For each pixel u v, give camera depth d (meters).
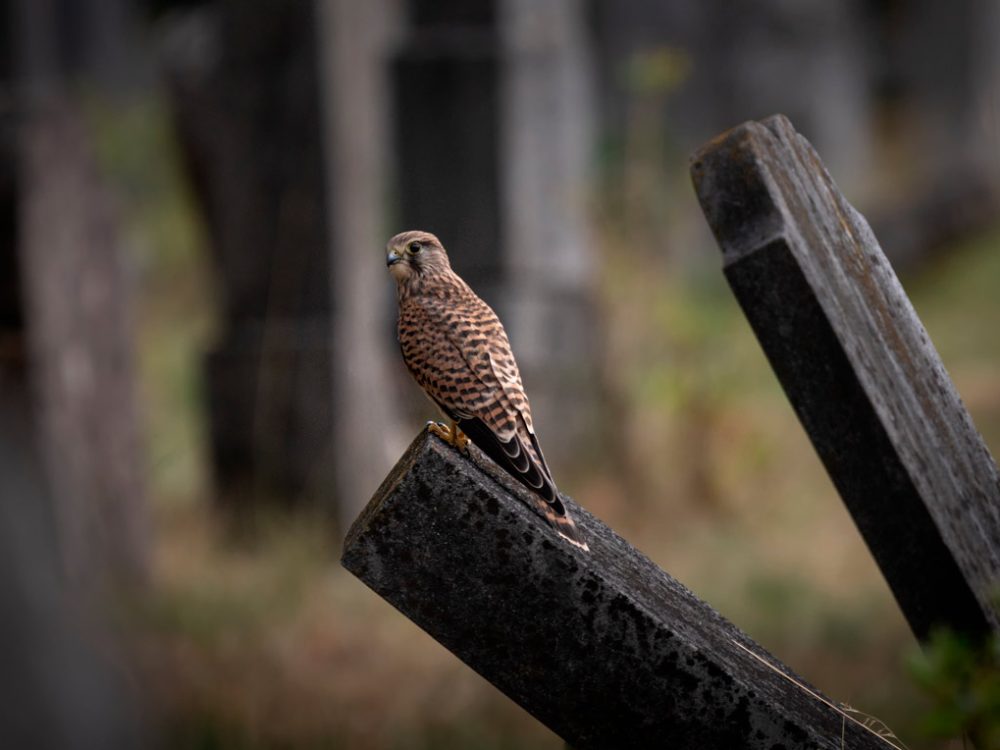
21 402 10.62
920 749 7.93
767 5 29.66
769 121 4.13
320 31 13.70
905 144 38.66
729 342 17.61
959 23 36.28
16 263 10.82
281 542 13.02
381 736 8.88
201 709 8.72
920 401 4.14
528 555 3.31
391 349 14.70
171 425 16.41
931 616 4.14
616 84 28.00
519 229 15.45
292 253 13.82
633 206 17.50
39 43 11.54
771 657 3.88
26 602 4.68
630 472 14.72
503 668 3.38
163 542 13.46
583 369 15.37
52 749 4.57
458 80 15.41
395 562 3.33
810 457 15.37
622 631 3.35
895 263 28.20
